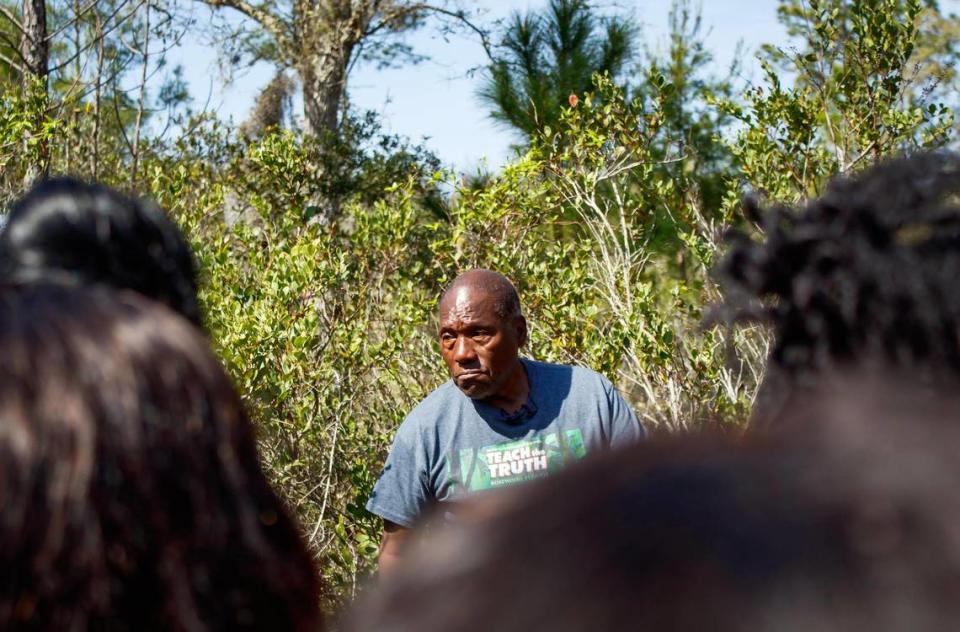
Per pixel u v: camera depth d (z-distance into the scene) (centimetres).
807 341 91
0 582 106
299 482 460
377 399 514
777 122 546
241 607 115
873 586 63
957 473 67
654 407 496
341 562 428
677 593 64
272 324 446
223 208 703
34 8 812
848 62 552
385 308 558
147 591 110
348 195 1102
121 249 139
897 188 91
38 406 109
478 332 301
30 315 115
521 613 66
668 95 580
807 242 92
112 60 806
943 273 86
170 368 115
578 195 551
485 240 565
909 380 82
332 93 1264
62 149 750
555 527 69
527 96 859
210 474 115
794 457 71
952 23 845
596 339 489
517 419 306
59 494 107
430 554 72
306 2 1263
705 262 500
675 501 68
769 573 64
